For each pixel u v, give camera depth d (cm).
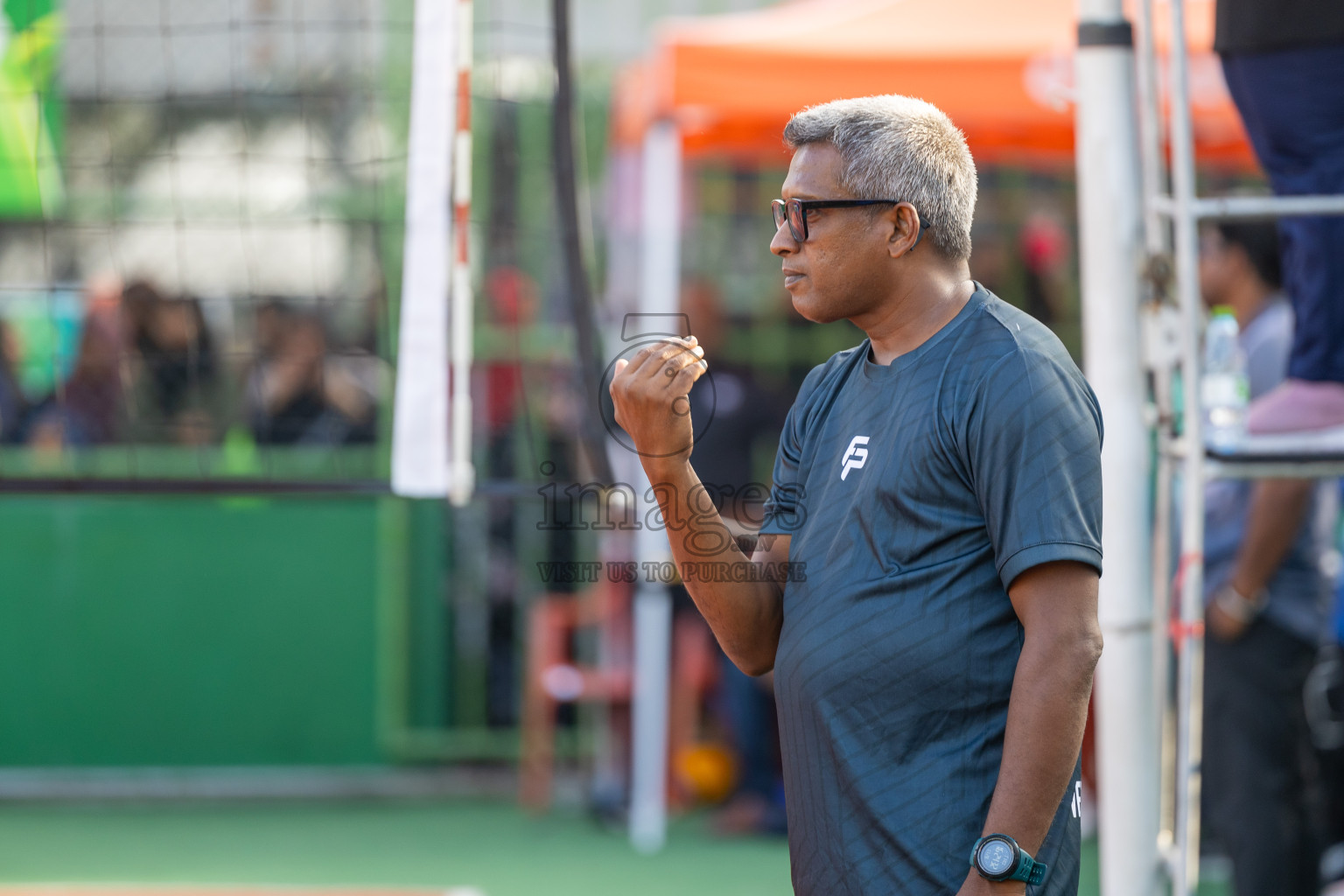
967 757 664
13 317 1989
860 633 676
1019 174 2347
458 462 1040
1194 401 923
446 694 2206
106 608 2111
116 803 2091
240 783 2136
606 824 2009
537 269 2123
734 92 1791
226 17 1962
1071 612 638
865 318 713
